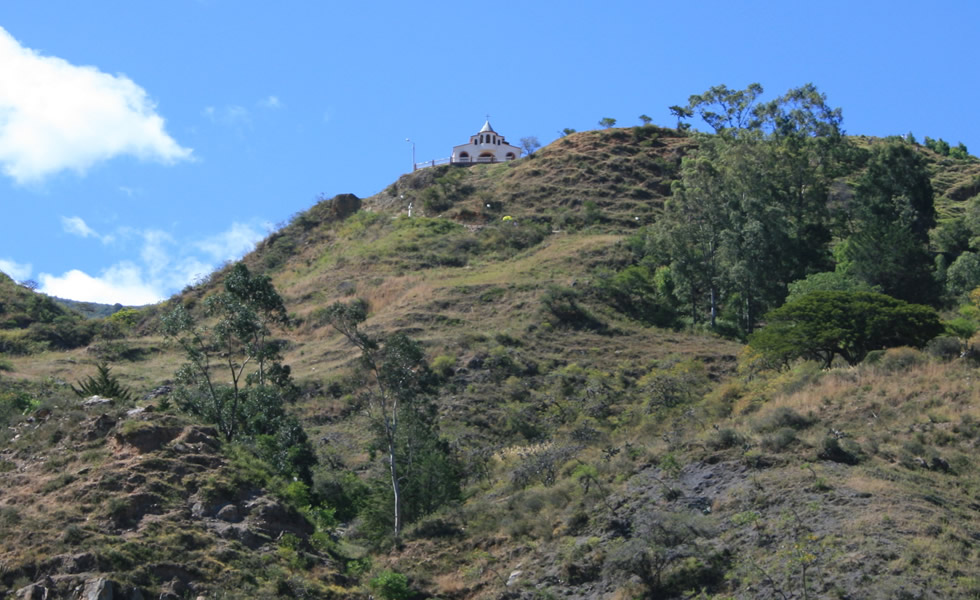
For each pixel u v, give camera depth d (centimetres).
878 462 3625
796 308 5312
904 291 7081
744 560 3106
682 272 7781
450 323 7406
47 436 3756
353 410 6019
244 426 4866
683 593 3073
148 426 3716
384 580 3334
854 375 4525
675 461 3759
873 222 7700
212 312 5088
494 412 5828
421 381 6059
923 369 4434
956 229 8544
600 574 3269
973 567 2869
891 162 8800
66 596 2845
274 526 3494
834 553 2975
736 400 4953
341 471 4994
